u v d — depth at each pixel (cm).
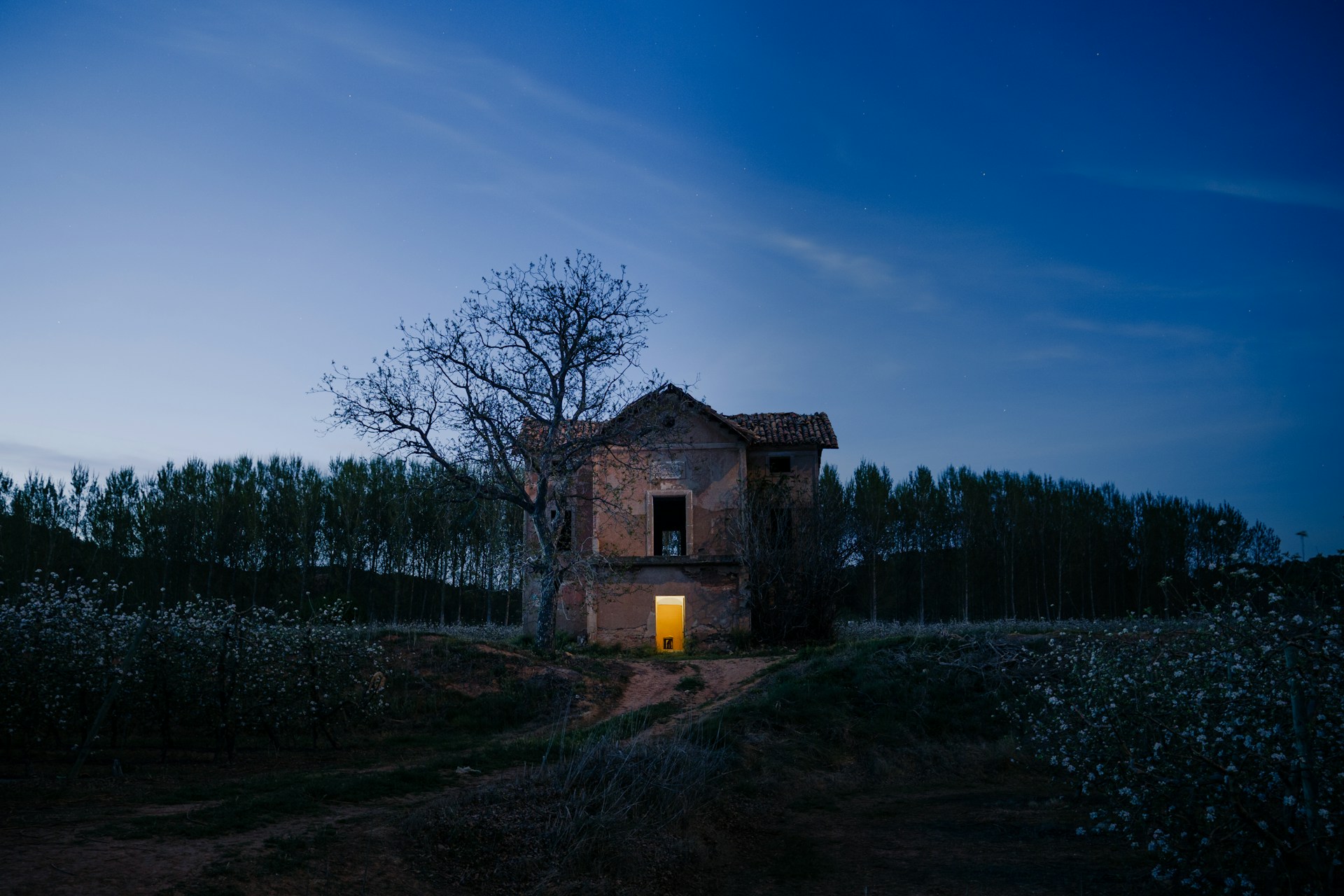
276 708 1496
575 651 2769
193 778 1220
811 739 1599
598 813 998
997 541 5794
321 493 5588
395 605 5206
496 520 4416
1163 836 775
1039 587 5747
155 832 834
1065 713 1049
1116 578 5859
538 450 2720
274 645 1512
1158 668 931
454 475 2650
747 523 3166
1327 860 722
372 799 1081
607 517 3216
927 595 5894
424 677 2025
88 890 659
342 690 1653
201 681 1384
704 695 2075
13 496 4928
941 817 1237
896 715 1736
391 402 2581
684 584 3125
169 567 5156
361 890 761
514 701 1948
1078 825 1140
